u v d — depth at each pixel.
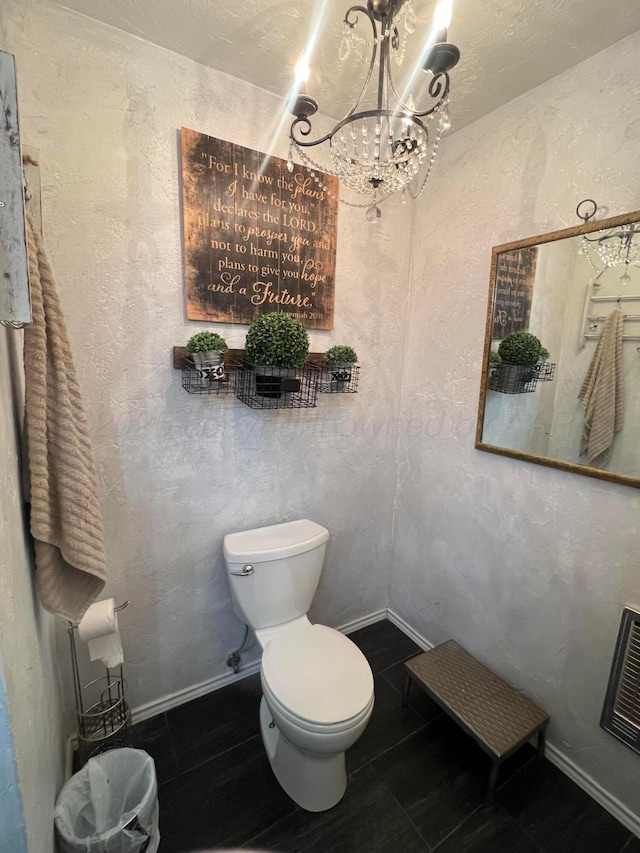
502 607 1.49
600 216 1.10
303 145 0.87
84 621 1.10
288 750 1.21
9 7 0.94
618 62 1.04
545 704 1.36
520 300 1.32
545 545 1.33
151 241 1.20
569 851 1.10
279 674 1.20
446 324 1.62
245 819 1.15
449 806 1.21
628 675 1.13
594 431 1.15
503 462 1.44
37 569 0.80
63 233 1.08
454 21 0.98
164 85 1.14
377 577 2.03
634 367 1.06
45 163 1.03
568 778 1.29
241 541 1.45
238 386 1.39
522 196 1.30
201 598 1.50
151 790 1.00
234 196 1.30
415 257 1.74
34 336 0.74
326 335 1.60
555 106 1.19
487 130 1.39
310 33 1.05
